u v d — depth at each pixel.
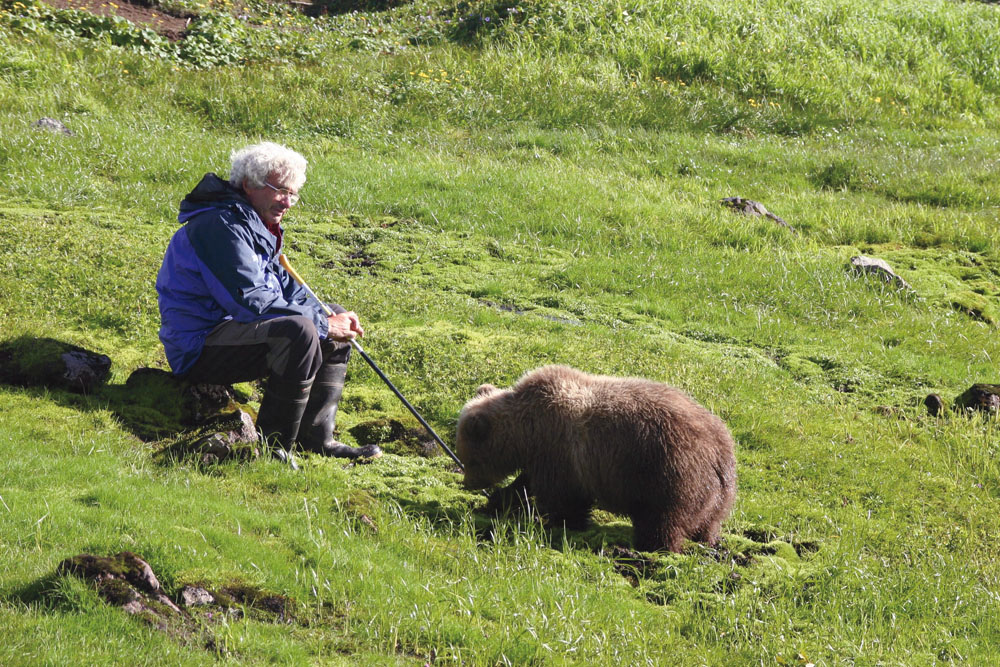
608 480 14.47
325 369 16.33
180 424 16.45
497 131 44.94
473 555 13.23
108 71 44.44
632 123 47.84
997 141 50.75
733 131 49.47
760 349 25.73
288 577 11.70
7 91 39.72
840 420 20.88
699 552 14.40
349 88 46.69
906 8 68.06
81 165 33.75
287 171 15.50
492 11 58.31
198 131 40.50
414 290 26.61
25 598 10.01
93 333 19.53
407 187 35.97
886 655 12.27
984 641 13.14
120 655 9.38
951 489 18.20
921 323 27.81
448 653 10.90
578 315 26.88
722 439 14.77
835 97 54.78
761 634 12.41
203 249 15.13
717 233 34.62
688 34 56.78
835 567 14.21
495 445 15.09
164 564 11.10
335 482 14.88
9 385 16.33
